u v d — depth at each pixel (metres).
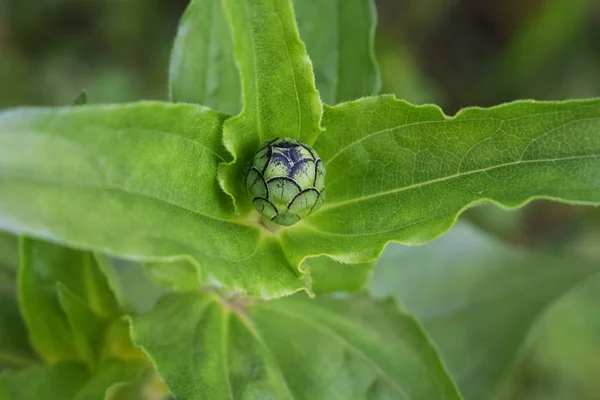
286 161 0.18
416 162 0.19
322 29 0.23
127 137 0.17
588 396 0.37
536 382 0.37
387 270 0.27
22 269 0.21
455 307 0.27
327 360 0.21
